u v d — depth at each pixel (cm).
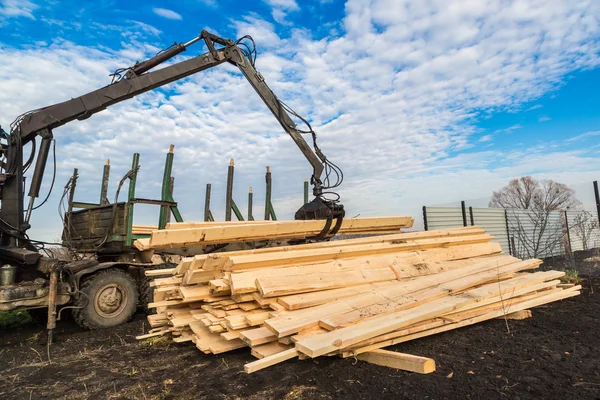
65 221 747
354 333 350
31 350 527
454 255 619
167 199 739
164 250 678
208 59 734
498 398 285
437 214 1230
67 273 626
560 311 571
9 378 411
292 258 467
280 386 329
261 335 375
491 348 406
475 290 489
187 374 383
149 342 521
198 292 451
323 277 459
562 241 1568
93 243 729
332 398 297
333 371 351
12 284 583
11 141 665
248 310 425
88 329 630
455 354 388
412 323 390
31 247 672
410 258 570
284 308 407
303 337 357
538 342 423
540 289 567
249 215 1185
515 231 1438
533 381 315
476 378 323
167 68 720
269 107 731
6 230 636
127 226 667
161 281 515
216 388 336
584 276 909
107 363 445
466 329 480
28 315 764
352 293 453
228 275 432
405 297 441
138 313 745
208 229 543
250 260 438
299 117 737
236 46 750
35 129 673
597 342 418
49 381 394
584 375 326
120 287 668
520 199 3328
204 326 464
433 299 448
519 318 527
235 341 423
